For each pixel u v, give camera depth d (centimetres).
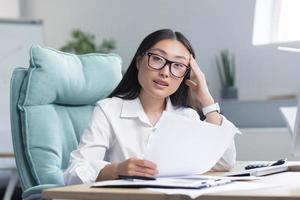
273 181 130
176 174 140
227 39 420
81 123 203
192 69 171
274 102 400
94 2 470
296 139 147
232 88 406
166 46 161
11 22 437
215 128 142
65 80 194
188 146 139
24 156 184
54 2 486
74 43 445
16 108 186
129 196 109
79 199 114
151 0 448
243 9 414
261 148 370
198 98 173
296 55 396
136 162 132
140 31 453
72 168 148
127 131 174
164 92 162
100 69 208
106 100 179
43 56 190
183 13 435
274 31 424
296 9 417
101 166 142
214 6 424
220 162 171
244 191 107
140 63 169
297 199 99
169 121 136
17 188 429
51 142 185
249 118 407
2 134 415
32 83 187
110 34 464
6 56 430
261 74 409
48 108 191
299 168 162
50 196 117
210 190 109
